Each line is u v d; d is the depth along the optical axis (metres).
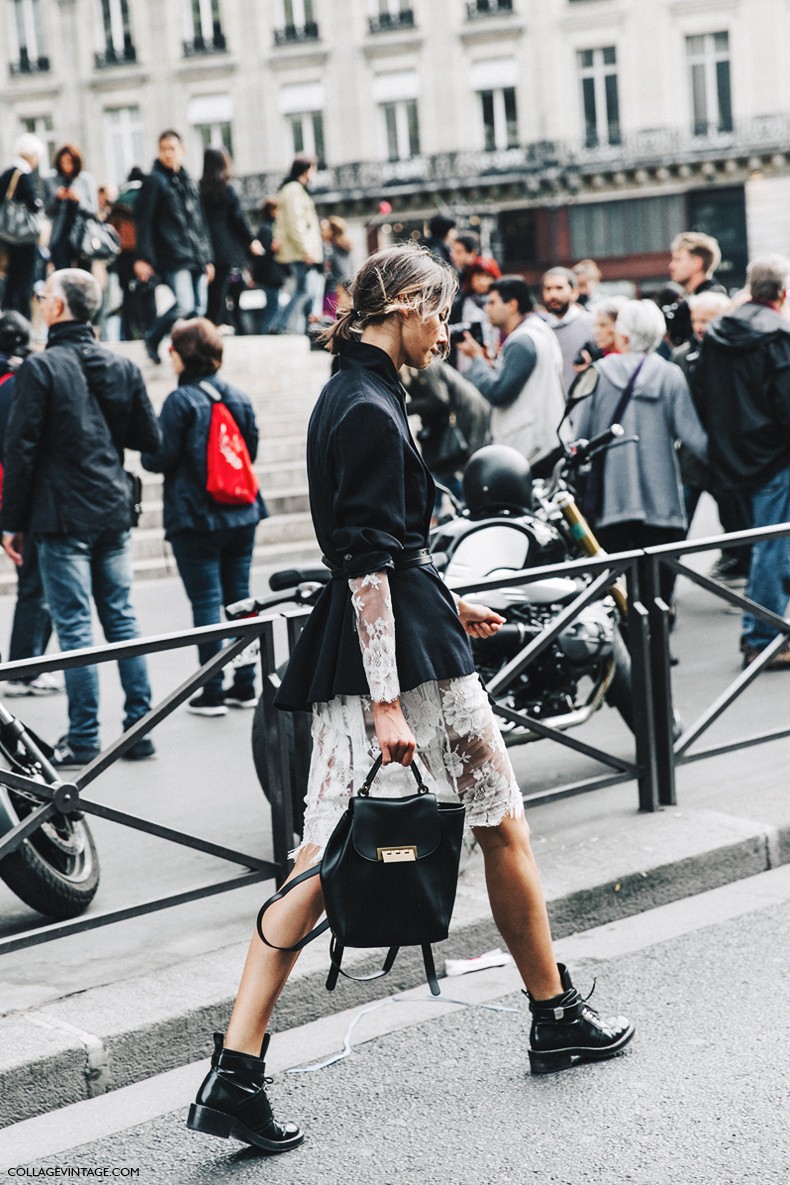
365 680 3.72
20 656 8.52
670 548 6.23
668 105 54.50
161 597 11.82
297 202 19.94
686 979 4.88
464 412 10.80
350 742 3.80
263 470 14.88
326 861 3.70
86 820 5.72
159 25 58.16
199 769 7.12
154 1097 4.31
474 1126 3.96
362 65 57.03
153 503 14.13
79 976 4.85
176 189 16.06
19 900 5.69
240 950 5.01
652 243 56.12
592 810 6.32
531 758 7.32
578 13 54.88
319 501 3.82
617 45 54.81
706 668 8.67
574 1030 4.24
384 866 3.65
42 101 59.47
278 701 3.88
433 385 10.70
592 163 55.62
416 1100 4.14
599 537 8.44
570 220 56.88
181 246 16.08
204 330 8.09
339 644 3.77
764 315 8.23
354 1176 3.74
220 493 7.98
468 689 3.87
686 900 5.67
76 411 7.14
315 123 58.00
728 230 55.62
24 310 17.06
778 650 6.63
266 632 5.27
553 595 6.36
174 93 58.53
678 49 54.22
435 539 6.68
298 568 5.81
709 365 8.37
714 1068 4.21
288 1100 4.18
